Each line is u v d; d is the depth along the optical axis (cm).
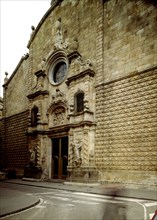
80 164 2405
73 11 2981
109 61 2394
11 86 4041
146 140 1967
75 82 2655
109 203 1348
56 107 2928
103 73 2428
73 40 2889
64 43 2992
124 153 2111
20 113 3678
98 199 1496
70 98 2677
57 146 2906
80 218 991
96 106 2422
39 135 3011
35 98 3189
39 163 2955
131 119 2102
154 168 1884
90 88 2492
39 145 2992
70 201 1418
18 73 3906
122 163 2112
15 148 3675
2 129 4028
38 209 1179
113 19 2438
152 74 2003
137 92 2094
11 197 1487
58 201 1419
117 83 2270
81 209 1177
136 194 1647
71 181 2438
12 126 3834
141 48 2130
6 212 1051
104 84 2388
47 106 3080
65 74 2895
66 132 2739
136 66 2142
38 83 3195
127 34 2272
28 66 3675
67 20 3050
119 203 1347
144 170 1947
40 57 3441
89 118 2416
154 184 1862
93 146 2391
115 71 2316
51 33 3300
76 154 2423
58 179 2795
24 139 3500
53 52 3091
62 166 2791
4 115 4050
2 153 3931
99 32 2528
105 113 2331
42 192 1862
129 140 2089
